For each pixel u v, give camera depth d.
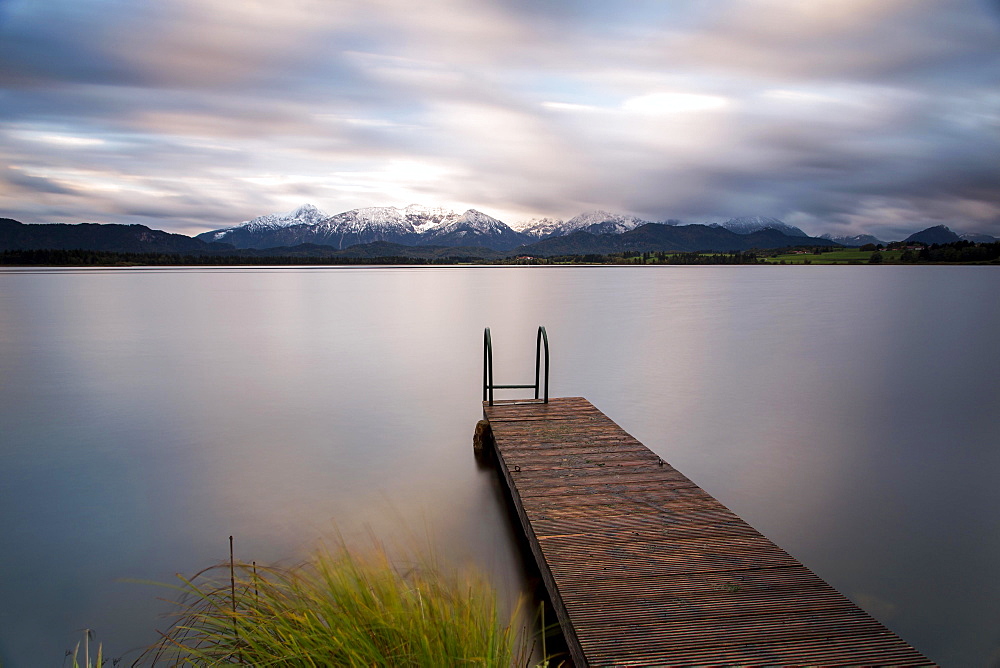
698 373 17.61
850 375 17.27
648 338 25.84
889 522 7.24
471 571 5.62
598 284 85.12
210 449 10.24
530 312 39.69
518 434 7.34
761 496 8.08
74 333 27.89
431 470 8.97
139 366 19.06
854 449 10.23
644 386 15.80
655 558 3.97
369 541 6.46
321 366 19.12
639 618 3.24
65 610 5.24
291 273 147.25
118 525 7.09
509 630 2.64
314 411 13.12
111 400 14.23
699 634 3.09
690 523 4.57
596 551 4.09
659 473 5.83
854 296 55.25
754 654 2.93
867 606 5.46
